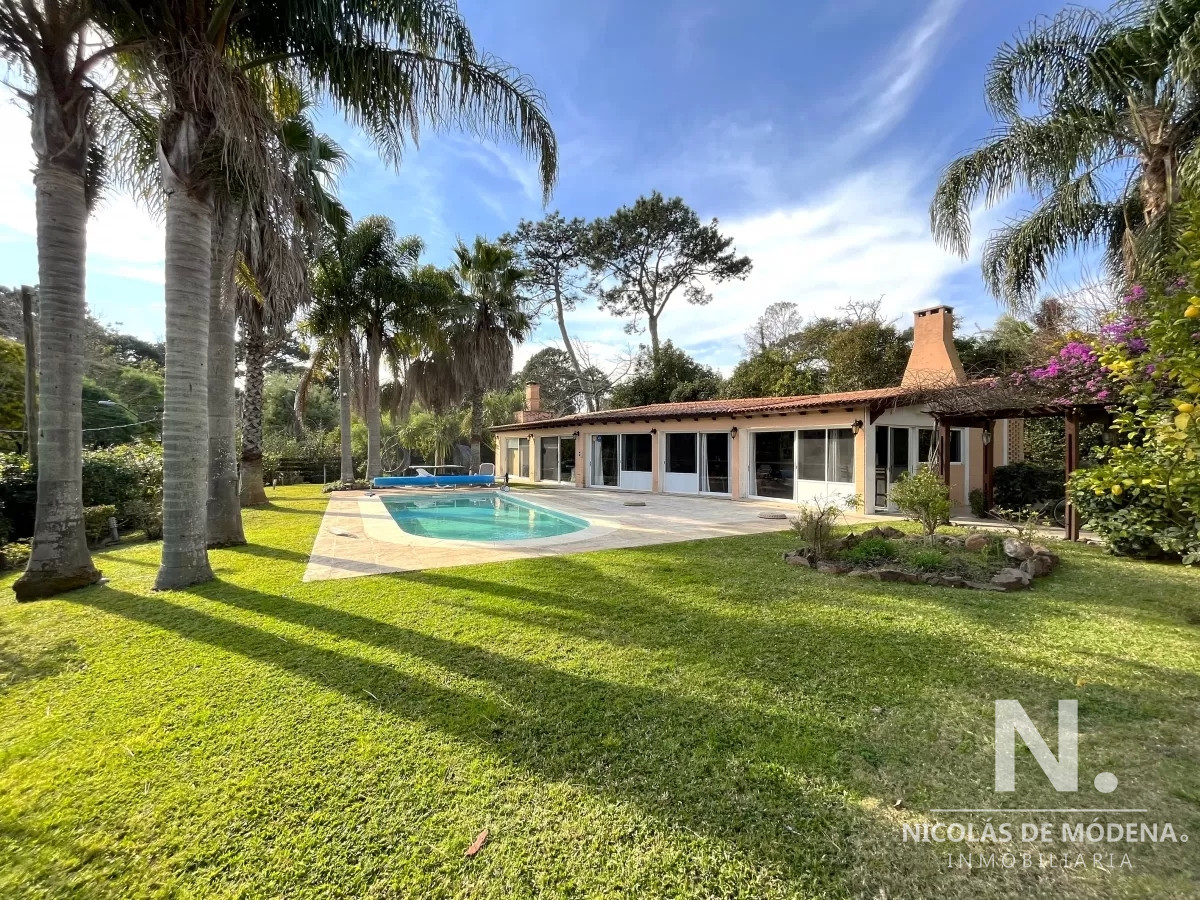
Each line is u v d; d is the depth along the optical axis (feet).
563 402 139.95
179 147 19.38
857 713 10.04
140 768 8.64
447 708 10.41
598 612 16.06
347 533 32.01
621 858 6.66
